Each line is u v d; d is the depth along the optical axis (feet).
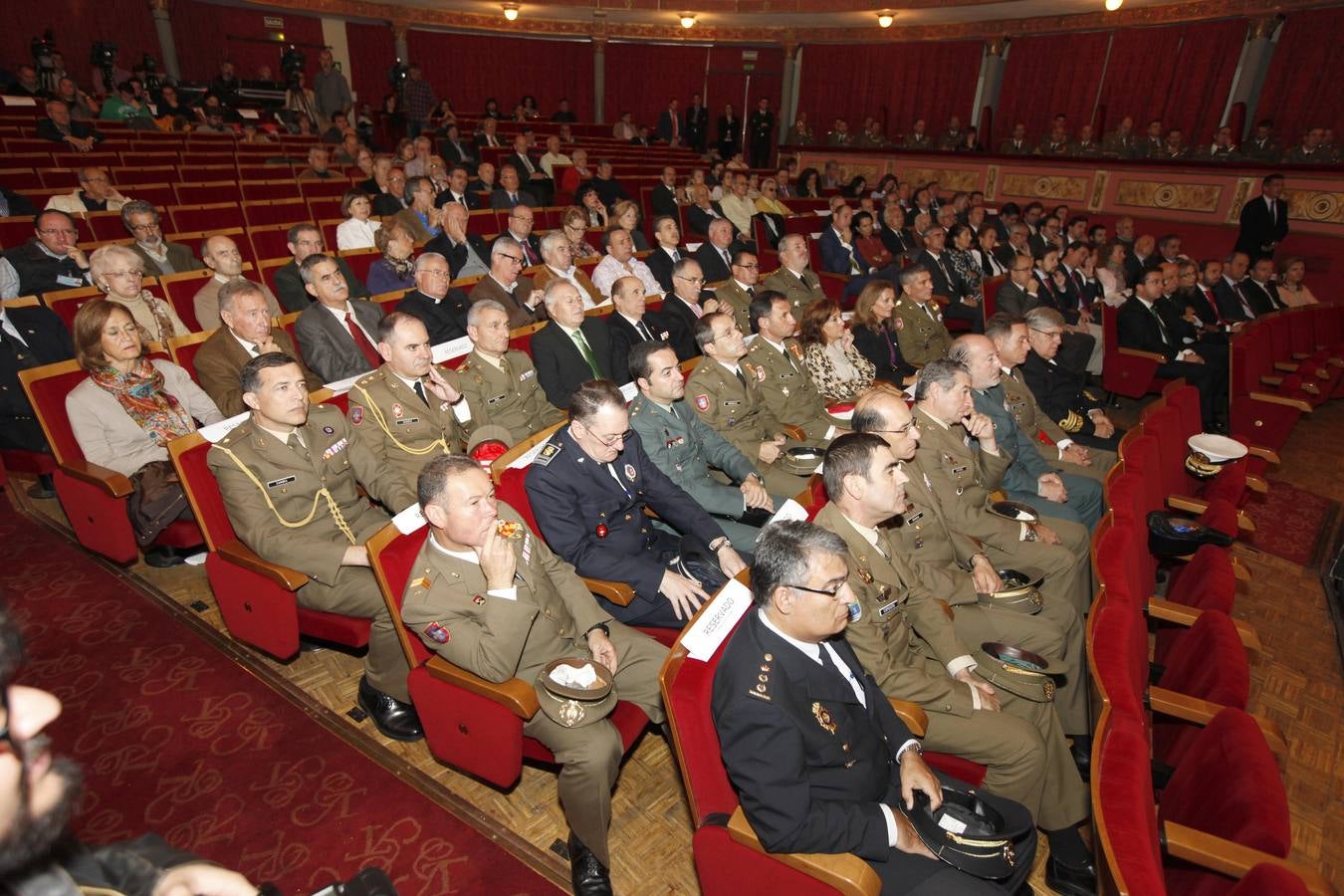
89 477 8.82
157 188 21.18
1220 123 34.96
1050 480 10.68
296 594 7.68
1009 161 36.09
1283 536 13.03
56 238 13.52
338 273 11.97
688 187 28.78
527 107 45.03
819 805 4.78
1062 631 7.74
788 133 46.65
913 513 8.14
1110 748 4.69
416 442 9.59
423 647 6.67
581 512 8.09
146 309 12.25
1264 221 26.86
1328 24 31.42
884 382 14.32
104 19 40.88
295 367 7.73
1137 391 17.89
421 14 47.19
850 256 24.29
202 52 43.93
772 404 11.89
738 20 45.70
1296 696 9.18
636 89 52.65
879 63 45.37
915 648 7.31
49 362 11.21
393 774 7.22
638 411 9.59
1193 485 12.57
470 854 6.44
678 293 14.76
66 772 2.64
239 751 7.32
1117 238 26.61
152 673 8.23
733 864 4.94
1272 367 17.70
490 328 10.52
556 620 6.88
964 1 38.22
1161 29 35.94
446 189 23.79
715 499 9.46
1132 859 3.98
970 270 24.08
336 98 38.86
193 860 3.62
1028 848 5.23
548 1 44.91
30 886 2.72
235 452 7.65
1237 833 4.85
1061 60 39.19
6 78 34.42
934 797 5.31
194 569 10.16
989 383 10.59
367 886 3.71
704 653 5.14
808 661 5.25
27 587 9.46
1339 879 6.82
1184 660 7.17
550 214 24.59
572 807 6.05
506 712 6.00
